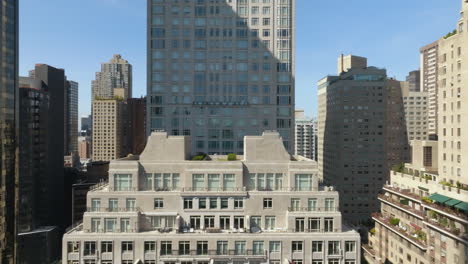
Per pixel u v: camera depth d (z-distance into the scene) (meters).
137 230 51.94
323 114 198.88
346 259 51.88
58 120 169.88
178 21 99.56
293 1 100.88
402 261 77.75
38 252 133.50
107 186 58.75
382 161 161.62
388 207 87.06
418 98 191.50
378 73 163.62
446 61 70.62
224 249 51.06
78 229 53.66
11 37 87.38
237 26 100.06
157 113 99.06
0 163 84.12
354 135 161.50
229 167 54.09
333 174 173.62
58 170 167.50
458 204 59.12
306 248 51.41
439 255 63.12
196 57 99.69
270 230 53.03
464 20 65.12
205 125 99.56
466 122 64.12
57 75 173.50
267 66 100.44
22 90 138.12
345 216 160.62
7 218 88.00
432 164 79.62
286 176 54.97
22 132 136.50
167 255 50.62
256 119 99.94
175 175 54.69
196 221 53.44
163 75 99.25
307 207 53.38
